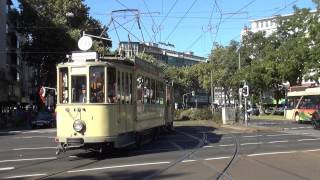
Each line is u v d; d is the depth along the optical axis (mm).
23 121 67688
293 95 56031
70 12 72812
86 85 19703
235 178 13742
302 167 16047
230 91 96875
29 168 16906
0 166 17781
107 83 19844
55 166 17266
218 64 95375
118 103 20641
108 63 19953
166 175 14484
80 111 19562
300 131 38000
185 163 17359
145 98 25375
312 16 55875
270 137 30969
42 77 74375
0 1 82938
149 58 77125
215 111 61375
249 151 21609
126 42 33781
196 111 61281
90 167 16688
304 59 61812
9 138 35781
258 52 91625
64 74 20000
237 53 93688
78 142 19516
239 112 54250
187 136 32344
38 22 72000
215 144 25641
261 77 80375
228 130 39719
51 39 71875
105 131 19625
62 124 19797
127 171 15516
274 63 78062
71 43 71688
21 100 102312
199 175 14383
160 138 30594
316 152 21031
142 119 24516
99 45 63562
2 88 78625
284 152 21078
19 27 73562
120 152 21938
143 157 19641
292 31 83062
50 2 73938
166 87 34469
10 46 93062
